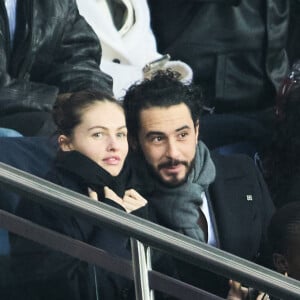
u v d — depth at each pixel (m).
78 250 16.41
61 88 22.20
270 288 15.60
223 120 22.86
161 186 19.20
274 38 24.73
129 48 23.88
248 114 24.31
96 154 18.44
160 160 19.20
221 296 18.14
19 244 16.69
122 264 16.30
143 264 15.88
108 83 22.61
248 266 15.66
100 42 23.30
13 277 16.80
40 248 16.66
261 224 19.91
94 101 18.56
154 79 19.47
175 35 24.70
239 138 22.92
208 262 15.61
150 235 15.61
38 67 22.16
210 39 24.59
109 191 18.38
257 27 24.70
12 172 15.52
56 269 16.70
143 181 19.16
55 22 22.16
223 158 20.23
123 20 24.16
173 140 19.27
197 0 24.59
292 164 20.88
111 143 18.48
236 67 24.70
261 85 24.73
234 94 24.64
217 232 19.62
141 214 18.62
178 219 19.12
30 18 21.89
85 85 22.16
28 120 20.67
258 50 24.70
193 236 19.17
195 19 24.59
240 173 20.12
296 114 20.98
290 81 21.28
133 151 19.31
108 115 18.50
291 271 18.31
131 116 19.31
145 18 24.22
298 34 25.81
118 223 15.58
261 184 20.25
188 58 24.58
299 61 23.75
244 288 18.09
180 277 18.02
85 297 16.73
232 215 19.73
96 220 15.55
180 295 16.19
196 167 19.44
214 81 24.58
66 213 15.86
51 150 18.91
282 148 21.02
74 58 22.44
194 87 19.59
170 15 24.72
